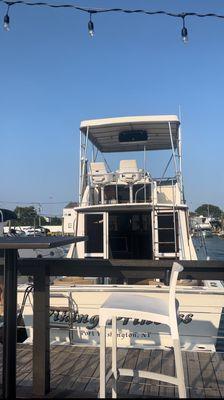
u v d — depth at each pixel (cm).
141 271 335
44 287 346
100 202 912
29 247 275
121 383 380
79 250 855
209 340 576
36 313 348
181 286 609
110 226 909
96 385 380
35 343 348
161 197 922
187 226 816
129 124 895
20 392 352
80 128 911
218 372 432
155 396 351
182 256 798
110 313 296
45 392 348
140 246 916
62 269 345
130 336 586
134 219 920
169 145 1061
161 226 820
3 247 276
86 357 480
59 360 468
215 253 2347
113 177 887
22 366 446
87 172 919
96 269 340
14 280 309
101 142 1028
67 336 603
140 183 895
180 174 917
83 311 602
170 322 287
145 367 448
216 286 627
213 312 576
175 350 288
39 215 1214
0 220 1052
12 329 307
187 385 389
